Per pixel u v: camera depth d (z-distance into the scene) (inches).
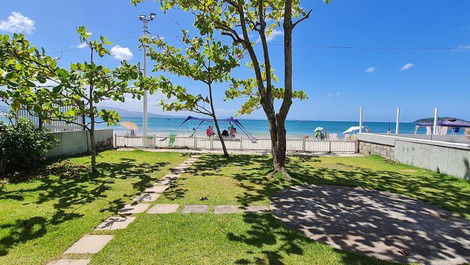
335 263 133.6
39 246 146.7
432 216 205.5
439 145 374.9
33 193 244.4
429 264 136.1
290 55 331.0
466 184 308.8
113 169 367.6
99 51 320.2
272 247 148.9
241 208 215.3
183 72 506.9
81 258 135.5
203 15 379.9
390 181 323.3
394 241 161.6
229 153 578.2
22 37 254.8
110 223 181.3
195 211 206.2
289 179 316.5
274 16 434.9
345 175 355.9
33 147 332.2
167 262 131.4
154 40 504.7
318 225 184.4
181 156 518.6
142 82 331.3
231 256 137.8
